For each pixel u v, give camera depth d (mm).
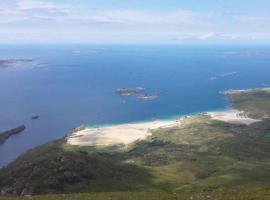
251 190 87375
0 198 85562
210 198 78688
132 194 87625
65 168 198875
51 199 84000
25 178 192625
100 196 86062
